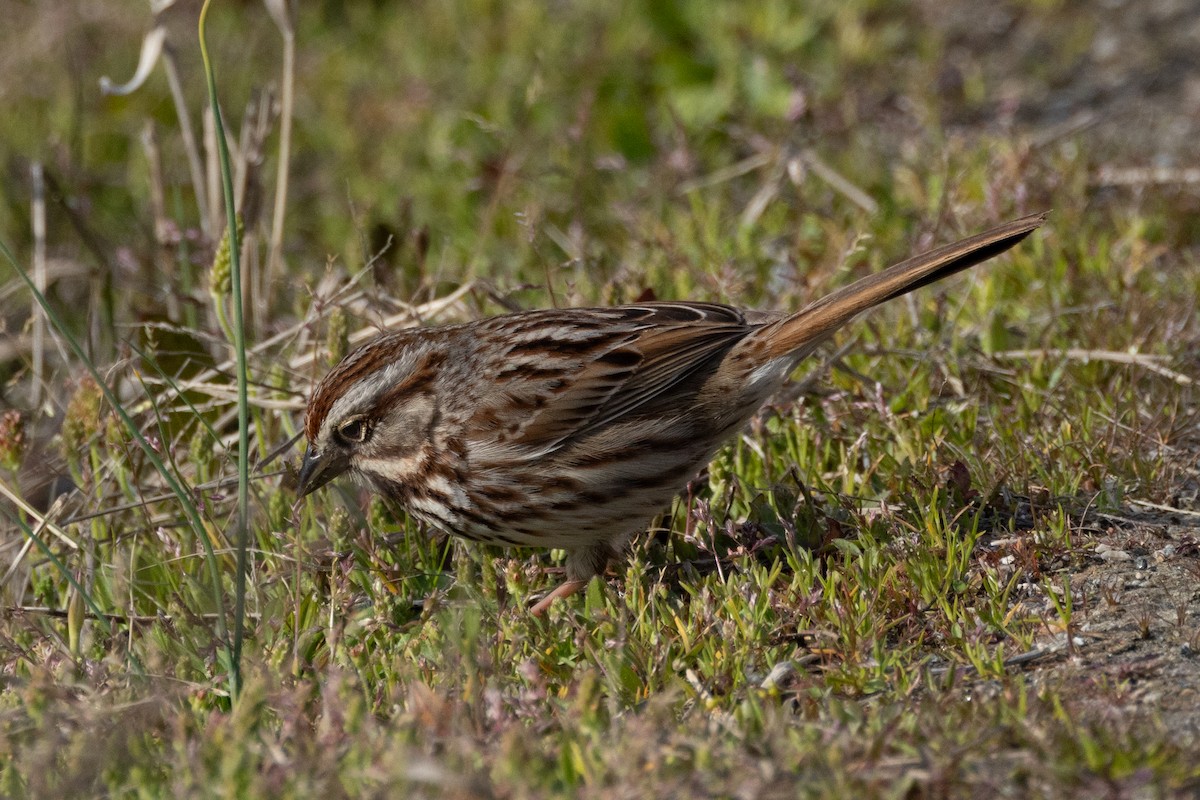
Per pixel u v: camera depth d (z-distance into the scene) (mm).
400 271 12594
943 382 10492
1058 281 12445
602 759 6594
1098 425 10250
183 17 19188
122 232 15922
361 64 19000
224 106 17750
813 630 8039
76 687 7695
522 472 8969
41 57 18562
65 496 9695
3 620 8805
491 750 6812
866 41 17766
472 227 14930
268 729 7305
